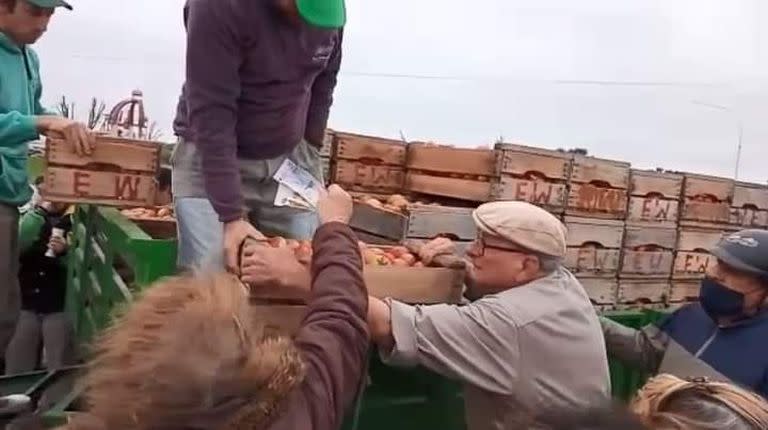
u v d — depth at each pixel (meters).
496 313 2.46
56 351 4.82
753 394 1.54
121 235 3.04
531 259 2.64
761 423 1.46
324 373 1.66
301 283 2.20
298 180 2.76
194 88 2.50
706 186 4.52
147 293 1.48
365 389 2.60
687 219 4.45
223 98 2.51
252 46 2.55
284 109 2.74
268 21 2.54
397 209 3.13
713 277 3.20
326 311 1.83
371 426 2.65
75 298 4.47
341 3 2.52
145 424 1.33
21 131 3.26
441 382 2.82
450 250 2.69
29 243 4.77
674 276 4.41
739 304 3.16
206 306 1.43
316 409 1.57
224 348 1.37
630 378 3.82
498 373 2.44
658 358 3.45
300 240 2.60
